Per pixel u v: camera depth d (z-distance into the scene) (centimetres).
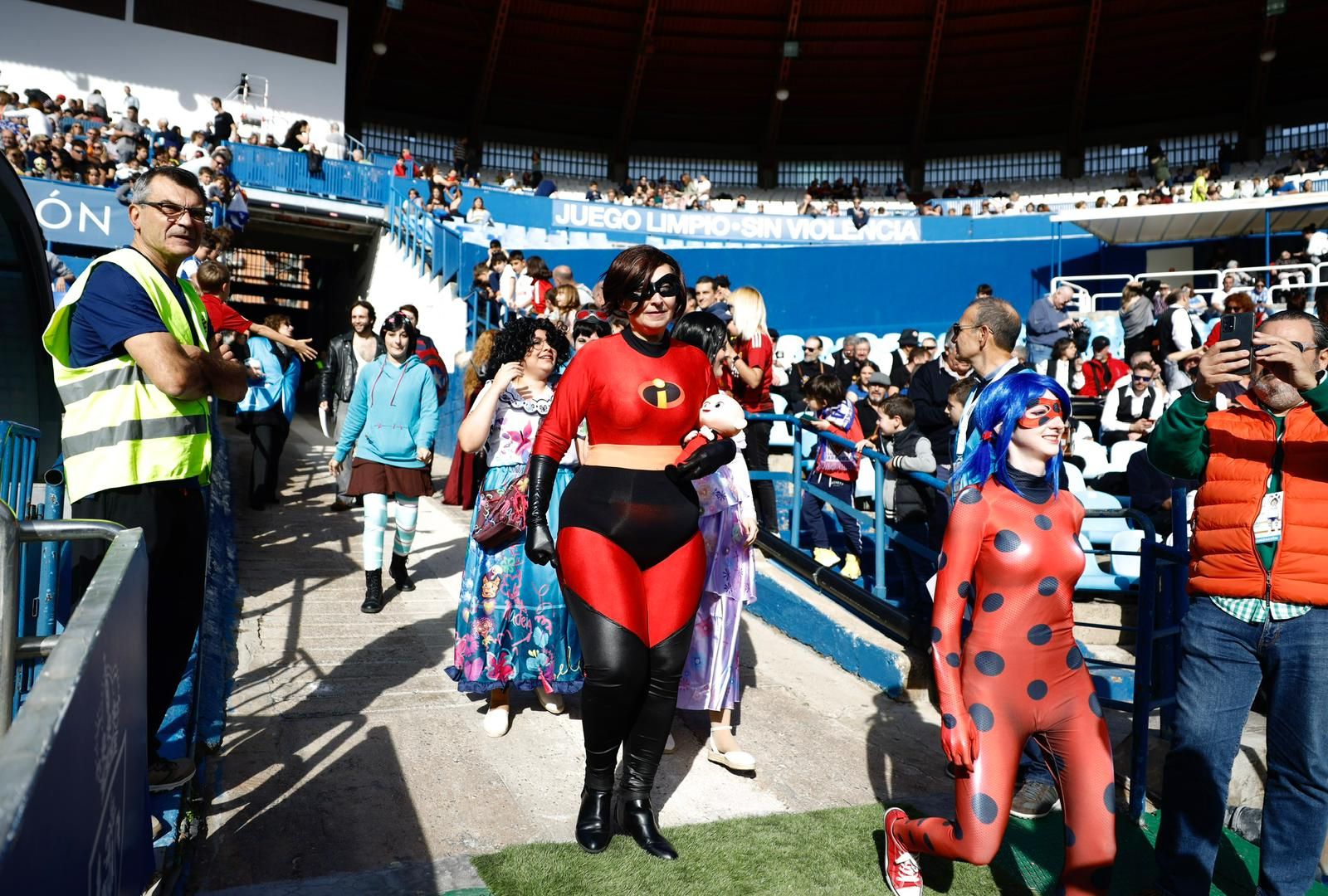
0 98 1792
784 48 2748
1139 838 355
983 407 277
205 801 318
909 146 3038
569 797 346
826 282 1711
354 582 599
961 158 3009
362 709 408
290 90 2339
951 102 2950
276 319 798
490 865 290
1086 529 671
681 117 3044
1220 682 290
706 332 429
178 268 295
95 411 267
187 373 265
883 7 2742
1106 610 635
